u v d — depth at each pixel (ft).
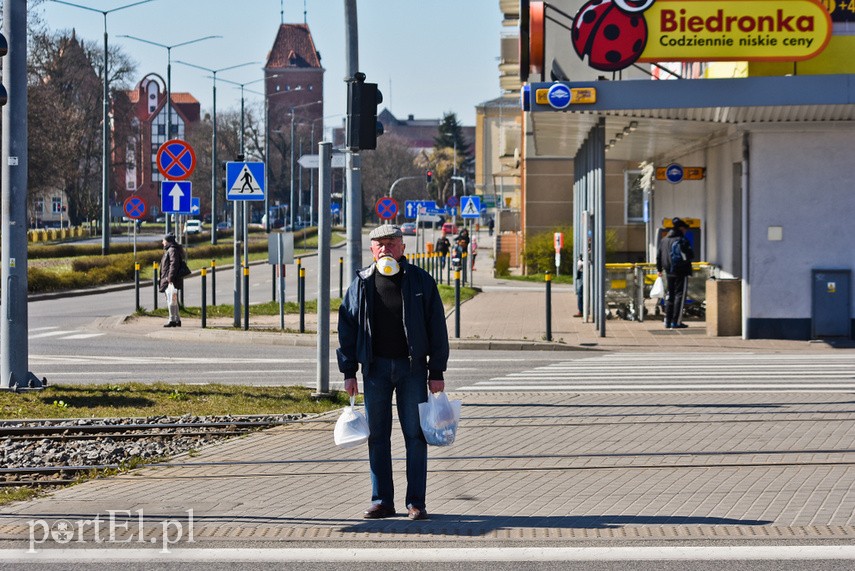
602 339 91.76
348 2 54.08
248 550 27.68
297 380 67.36
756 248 88.43
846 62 85.61
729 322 92.12
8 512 32.55
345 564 26.35
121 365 76.07
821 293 87.76
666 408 52.42
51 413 51.49
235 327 101.60
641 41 79.46
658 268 101.24
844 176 87.25
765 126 86.84
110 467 40.57
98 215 383.45
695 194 113.09
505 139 288.30
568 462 39.70
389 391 31.07
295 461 40.65
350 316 31.01
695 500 33.22
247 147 442.50
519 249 236.63
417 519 30.91
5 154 56.90
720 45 79.00
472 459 40.45
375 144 54.44
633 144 114.11
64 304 142.10
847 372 67.51
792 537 28.45
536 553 27.09
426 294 30.99
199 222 440.04
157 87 618.85
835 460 39.32
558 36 146.92
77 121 344.49
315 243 370.94
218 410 52.75
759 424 47.47
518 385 62.49
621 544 27.94
